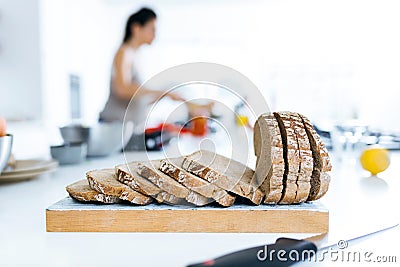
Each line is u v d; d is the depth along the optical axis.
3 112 2.80
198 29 4.05
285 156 0.54
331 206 0.65
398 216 0.58
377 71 3.03
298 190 0.53
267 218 0.51
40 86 2.78
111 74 2.27
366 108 3.02
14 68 2.78
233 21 3.97
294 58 3.73
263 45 3.88
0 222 0.56
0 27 2.76
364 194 0.76
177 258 0.42
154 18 2.35
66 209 0.52
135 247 0.45
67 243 0.47
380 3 3.04
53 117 2.95
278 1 3.79
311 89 3.59
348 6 3.46
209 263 0.34
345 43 3.50
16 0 2.74
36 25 2.75
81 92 3.70
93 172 0.59
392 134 1.59
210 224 0.51
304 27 3.71
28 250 0.44
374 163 1.01
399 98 2.87
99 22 4.21
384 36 3.03
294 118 0.56
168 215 0.52
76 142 1.27
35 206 0.66
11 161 0.96
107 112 2.26
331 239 0.46
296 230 0.51
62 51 3.17
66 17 3.26
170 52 4.08
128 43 2.33
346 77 3.37
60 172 1.05
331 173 1.05
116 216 0.52
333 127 1.40
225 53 4.01
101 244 0.47
